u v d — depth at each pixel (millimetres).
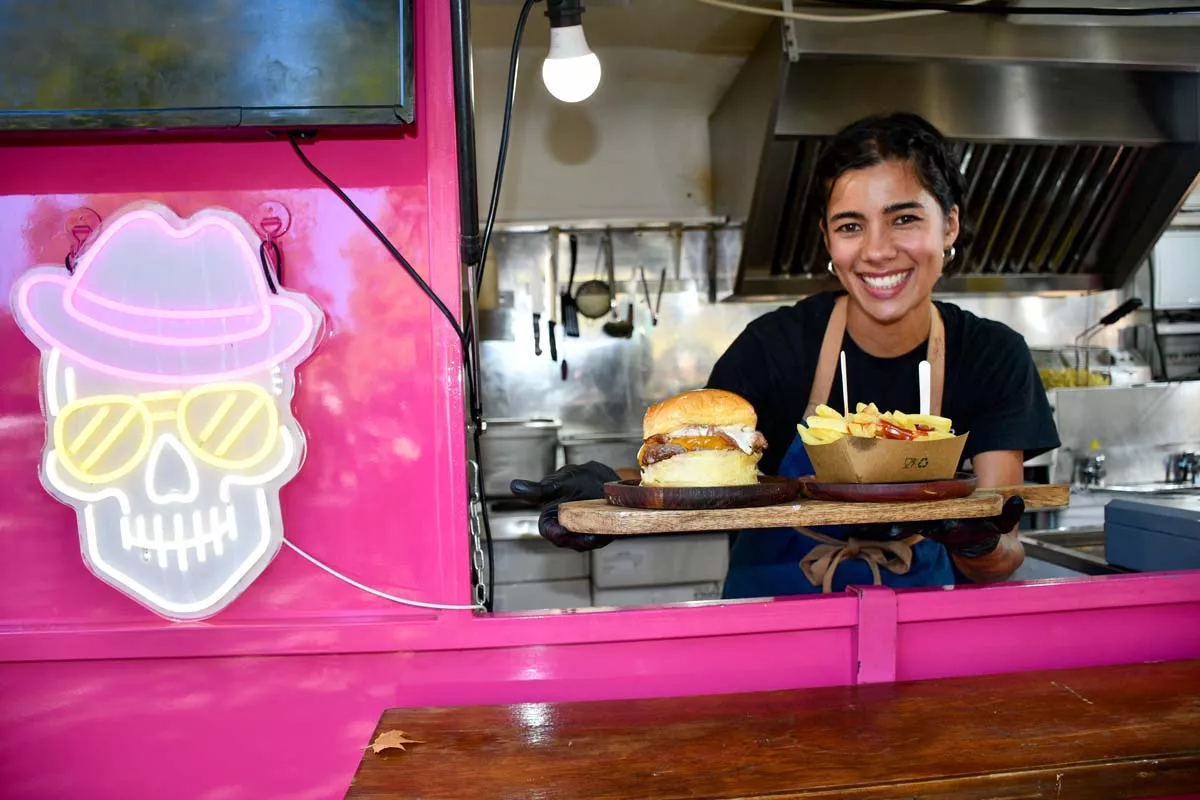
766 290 3807
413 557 1211
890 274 1617
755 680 1224
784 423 1915
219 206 1177
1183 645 1316
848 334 1840
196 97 1058
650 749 994
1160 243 4230
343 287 1193
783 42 2949
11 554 1170
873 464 1188
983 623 1267
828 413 1312
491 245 3918
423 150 1190
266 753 1186
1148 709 1083
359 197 1188
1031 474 3777
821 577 1635
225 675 1180
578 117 4004
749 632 1207
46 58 1049
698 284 4102
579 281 4051
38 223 1160
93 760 1176
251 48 1062
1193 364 4371
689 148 4078
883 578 1680
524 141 3988
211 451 1120
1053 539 2279
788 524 1104
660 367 4113
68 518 1173
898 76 3180
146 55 1056
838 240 1646
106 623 1172
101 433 1106
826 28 2969
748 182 3512
